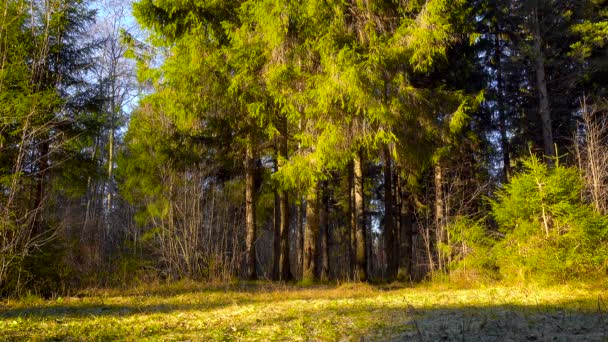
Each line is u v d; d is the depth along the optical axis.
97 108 13.98
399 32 11.92
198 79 13.08
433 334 5.84
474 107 13.13
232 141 15.59
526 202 10.75
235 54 12.66
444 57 13.04
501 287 10.82
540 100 17.12
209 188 18.14
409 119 12.61
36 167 12.50
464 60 15.70
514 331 5.95
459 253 13.12
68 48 13.45
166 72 13.11
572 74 18.02
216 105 14.02
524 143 20.66
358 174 15.27
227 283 14.28
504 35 18.22
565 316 6.80
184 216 16.19
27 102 10.62
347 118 12.12
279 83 12.38
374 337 5.77
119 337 6.03
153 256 18.20
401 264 17.22
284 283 15.16
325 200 23.70
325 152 12.07
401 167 15.10
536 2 16.44
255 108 12.81
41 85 12.61
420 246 19.73
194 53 12.95
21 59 11.25
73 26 13.55
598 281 9.93
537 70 17.23
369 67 11.24
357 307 8.41
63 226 12.77
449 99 13.00
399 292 11.66
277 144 15.78
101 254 16.27
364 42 12.47
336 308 8.31
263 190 18.97
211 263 15.74
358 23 12.69
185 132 15.30
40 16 12.65
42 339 5.88
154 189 17.52
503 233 12.38
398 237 22.23
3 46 11.25
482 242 12.44
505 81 20.22
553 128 20.31
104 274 14.84
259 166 18.44
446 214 15.00
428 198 18.12
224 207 18.42
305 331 6.16
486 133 18.91
